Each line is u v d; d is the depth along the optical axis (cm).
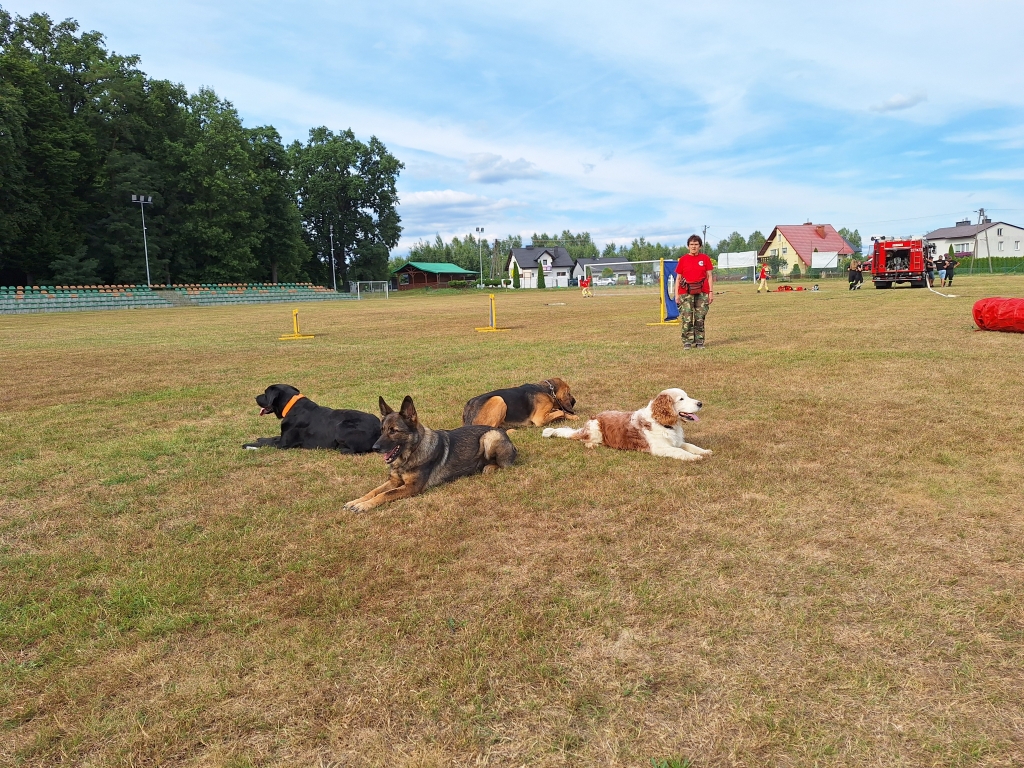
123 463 623
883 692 251
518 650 289
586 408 795
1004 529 393
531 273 10562
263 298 6341
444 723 244
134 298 5369
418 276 10438
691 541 395
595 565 369
